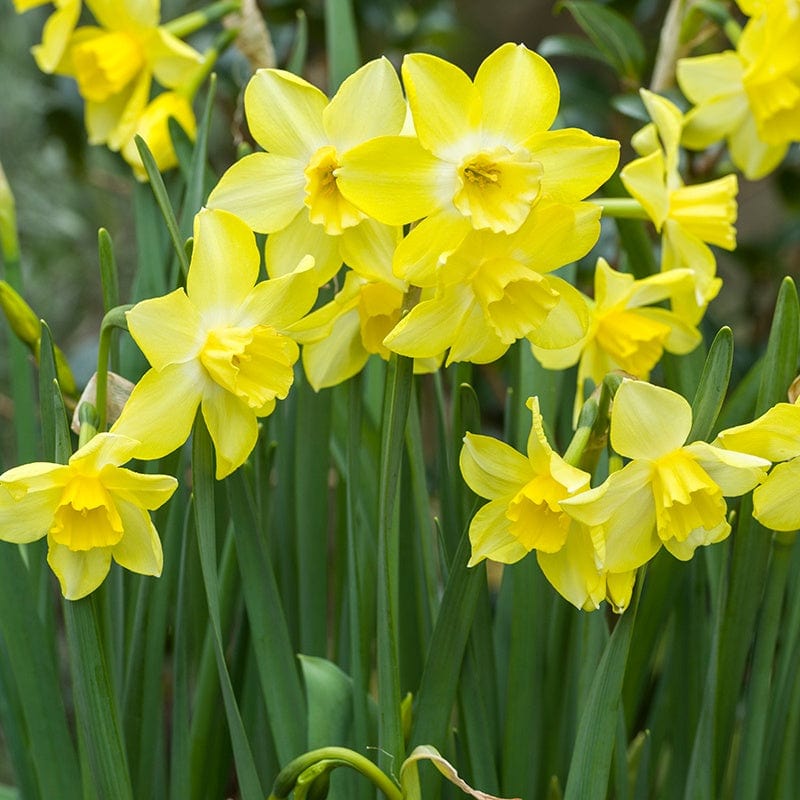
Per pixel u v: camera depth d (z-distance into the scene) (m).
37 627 1.31
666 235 1.33
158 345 1.22
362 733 1.30
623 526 1.23
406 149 1.21
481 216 1.20
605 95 1.92
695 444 1.22
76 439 1.31
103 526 1.23
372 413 1.37
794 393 1.26
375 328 1.25
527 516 1.23
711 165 1.59
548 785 1.34
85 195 2.45
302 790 1.25
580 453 1.23
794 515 1.23
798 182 2.02
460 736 1.32
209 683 1.32
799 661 1.31
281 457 1.35
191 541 1.31
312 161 1.22
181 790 1.31
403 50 2.20
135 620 1.30
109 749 1.26
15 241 1.34
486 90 1.21
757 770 1.30
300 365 1.34
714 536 1.23
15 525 1.23
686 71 1.41
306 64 2.13
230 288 1.23
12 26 2.38
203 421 1.24
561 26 3.22
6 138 2.38
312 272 1.23
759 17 1.39
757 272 2.08
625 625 1.25
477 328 1.23
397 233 1.23
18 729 1.35
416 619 1.35
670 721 1.37
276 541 1.36
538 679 1.32
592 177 1.21
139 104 1.41
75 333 2.54
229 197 1.23
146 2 1.40
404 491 1.33
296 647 1.35
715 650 1.29
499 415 2.14
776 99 1.39
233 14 1.42
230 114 1.95
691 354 1.34
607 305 1.31
